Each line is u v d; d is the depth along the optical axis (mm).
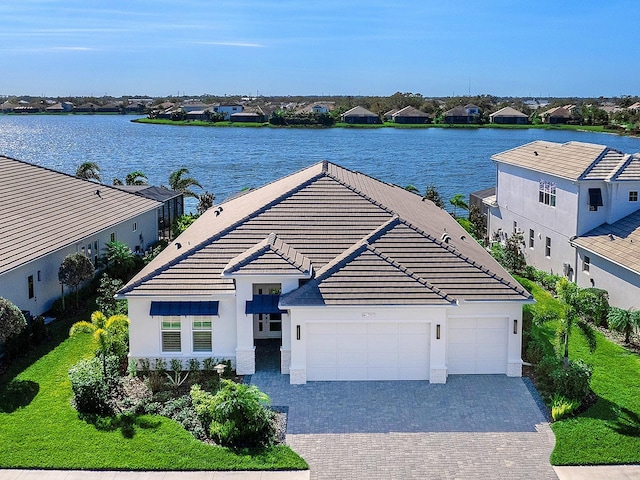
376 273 25281
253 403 20609
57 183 41219
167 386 24297
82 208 39344
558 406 22141
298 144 160000
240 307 25484
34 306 31516
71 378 22531
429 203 45844
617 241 32781
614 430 21047
